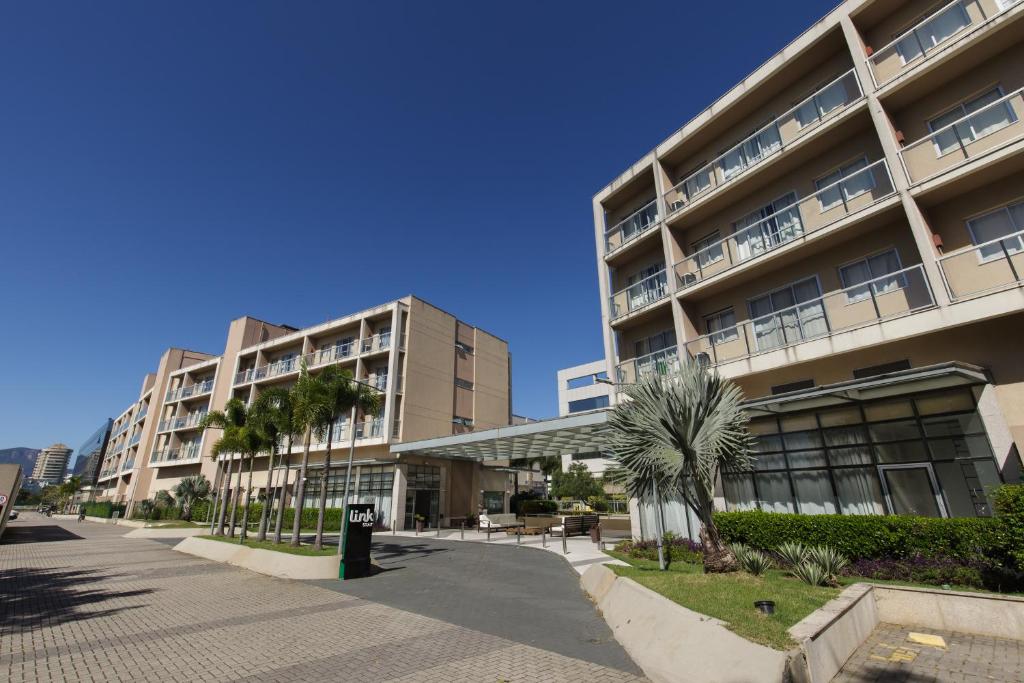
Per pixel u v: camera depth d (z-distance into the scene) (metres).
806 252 13.87
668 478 8.57
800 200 14.07
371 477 29.30
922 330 10.55
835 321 13.02
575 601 9.24
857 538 9.42
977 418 9.86
